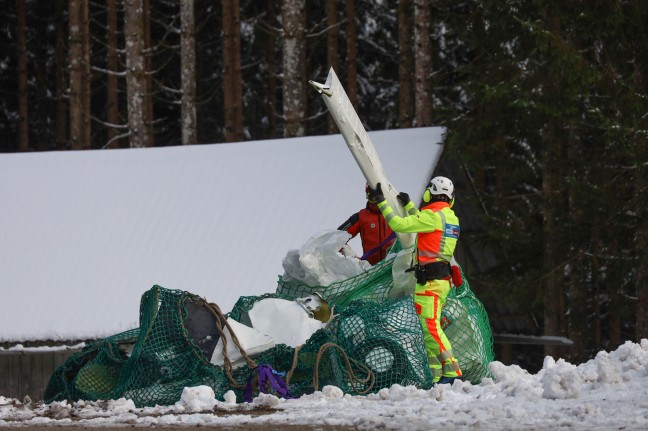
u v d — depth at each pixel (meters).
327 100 29.94
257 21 105.88
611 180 67.88
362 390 28.14
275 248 57.44
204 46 113.81
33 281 56.53
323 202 59.88
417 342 28.83
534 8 70.62
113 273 56.84
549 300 69.25
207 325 29.28
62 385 30.80
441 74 91.62
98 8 115.81
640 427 19.55
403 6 87.50
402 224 29.23
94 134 115.38
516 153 84.12
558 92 66.81
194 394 25.70
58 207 61.41
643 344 28.33
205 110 114.38
